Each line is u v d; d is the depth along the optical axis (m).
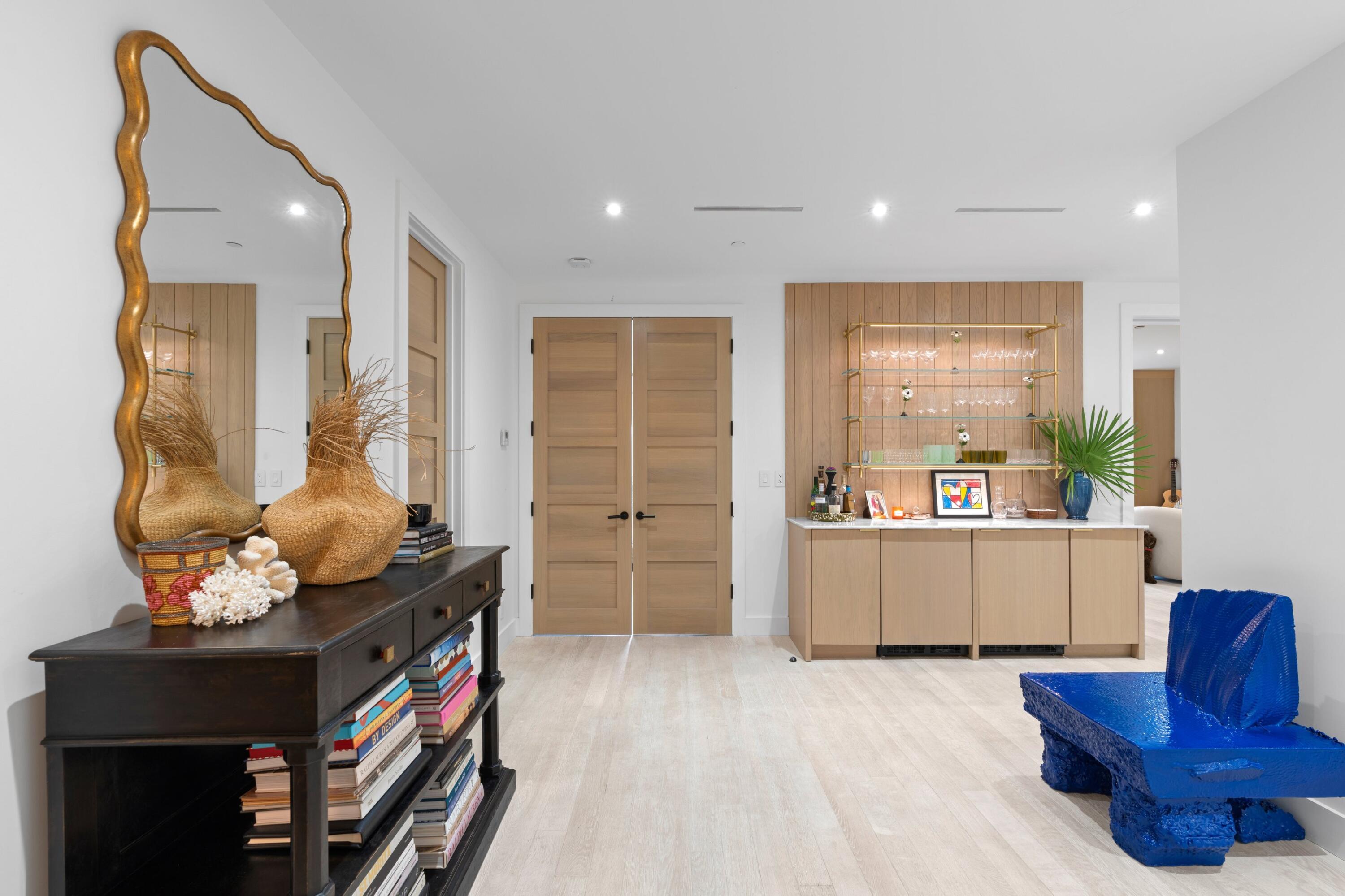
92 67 1.29
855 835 2.22
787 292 4.84
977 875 2.01
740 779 2.61
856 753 2.84
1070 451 4.62
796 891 1.93
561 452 4.85
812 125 2.58
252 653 1.16
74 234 1.26
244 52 1.78
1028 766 2.72
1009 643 4.20
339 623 1.33
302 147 2.06
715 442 4.83
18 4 1.15
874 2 1.89
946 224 3.65
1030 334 4.80
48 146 1.21
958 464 4.57
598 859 2.08
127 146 1.35
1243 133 2.44
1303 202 2.21
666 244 4.00
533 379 4.84
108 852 1.32
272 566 1.56
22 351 1.17
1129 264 4.41
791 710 3.33
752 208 3.42
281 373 1.86
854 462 4.75
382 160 2.62
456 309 3.62
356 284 2.39
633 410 4.84
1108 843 2.17
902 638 4.18
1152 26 1.99
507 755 2.82
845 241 3.93
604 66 2.19
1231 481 2.49
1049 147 2.76
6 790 1.15
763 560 4.82
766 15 1.94
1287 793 1.97
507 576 4.55
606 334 4.85
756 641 4.63
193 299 1.54
